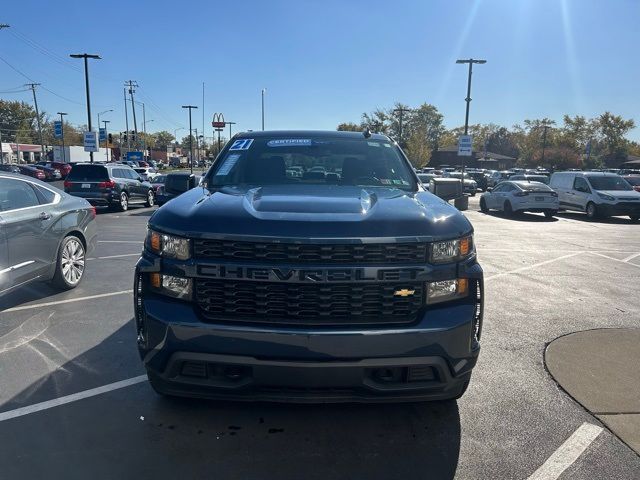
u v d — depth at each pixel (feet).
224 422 11.34
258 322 9.53
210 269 9.61
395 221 9.91
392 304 9.68
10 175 19.04
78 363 14.37
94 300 20.66
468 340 9.97
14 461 9.77
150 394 12.56
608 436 11.07
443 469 9.84
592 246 40.19
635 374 14.30
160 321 9.74
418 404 12.34
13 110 398.21
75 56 117.50
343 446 10.55
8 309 19.35
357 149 15.30
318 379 9.45
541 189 66.39
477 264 10.55
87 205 23.58
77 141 436.76
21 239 18.71
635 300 22.75
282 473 9.61
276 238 9.42
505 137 409.49
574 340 17.13
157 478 9.37
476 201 100.63
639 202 62.80
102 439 10.59
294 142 15.47
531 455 10.33
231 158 15.01
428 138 340.80
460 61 104.22
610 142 296.30
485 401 12.59
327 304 9.50
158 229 10.20
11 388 12.78
